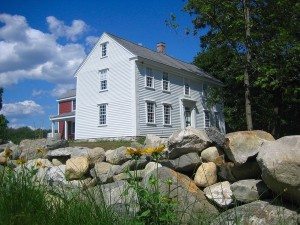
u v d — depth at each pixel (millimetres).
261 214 4098
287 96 24734
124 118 27719
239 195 4594
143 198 3041
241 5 20172
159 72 30094
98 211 3094
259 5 19953
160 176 5000
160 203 3029
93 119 29812
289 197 4051
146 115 28047
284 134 31406
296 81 22250
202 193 5066
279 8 19438
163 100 30188
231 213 4203
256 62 19609
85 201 3287
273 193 4324
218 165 5398
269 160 4023
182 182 5031
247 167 4930
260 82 18703
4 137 8898
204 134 5902
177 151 5828
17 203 3205
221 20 20703
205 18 21078
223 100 34344
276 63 19156
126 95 27781
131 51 27703
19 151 8516
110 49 29219
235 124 35156
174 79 31875
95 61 30234
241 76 19984
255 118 32812
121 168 6484
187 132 5812
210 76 37312
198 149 5754
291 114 31250
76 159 6832
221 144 5328
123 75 28188
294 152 3893
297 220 3930
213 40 21578
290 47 18594
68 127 41312
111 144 22078
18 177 3586
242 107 33781
